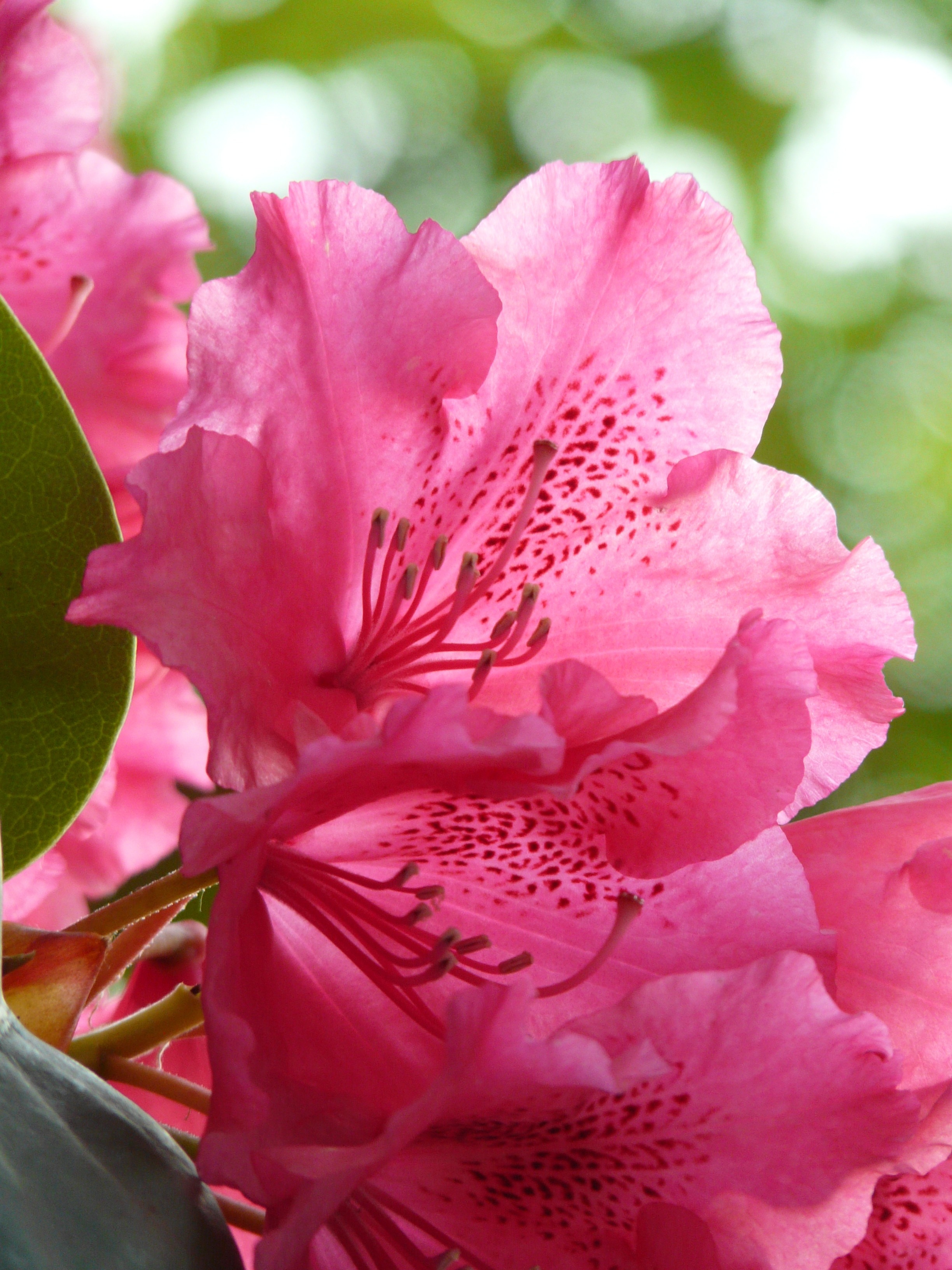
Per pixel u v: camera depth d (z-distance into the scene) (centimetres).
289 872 29
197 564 28
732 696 28
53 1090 27
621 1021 27
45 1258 26
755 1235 28
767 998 27
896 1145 28
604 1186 29
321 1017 29
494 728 27
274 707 29
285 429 30
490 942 30
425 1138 28
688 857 29
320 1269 28
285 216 29
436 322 30
